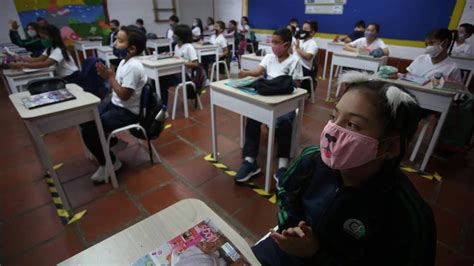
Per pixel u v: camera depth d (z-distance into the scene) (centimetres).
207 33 707
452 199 184
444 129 233
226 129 290
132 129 203
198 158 233
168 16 742
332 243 72
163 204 178
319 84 468
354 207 65
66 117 153
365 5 516
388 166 63
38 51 359
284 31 216
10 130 290
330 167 70
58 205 175
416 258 56
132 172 212
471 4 406
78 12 598
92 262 66
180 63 298
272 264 85
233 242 71
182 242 71
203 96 400
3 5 514
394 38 496
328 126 69
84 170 213
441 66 239
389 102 56
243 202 181
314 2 586
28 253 142
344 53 359
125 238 72
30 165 221
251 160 200
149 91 190
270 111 163
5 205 175
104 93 241
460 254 143
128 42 190
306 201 79
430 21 450
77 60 571
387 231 61
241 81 197
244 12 731
